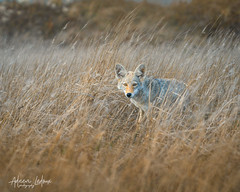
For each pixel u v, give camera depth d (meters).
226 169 10.15
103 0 40.47
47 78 15.13
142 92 14.20
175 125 12.59
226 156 10.43
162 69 16.33
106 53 15.73
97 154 11.05
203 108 12.57
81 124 12.20
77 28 32.09
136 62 16.31
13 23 36.91
